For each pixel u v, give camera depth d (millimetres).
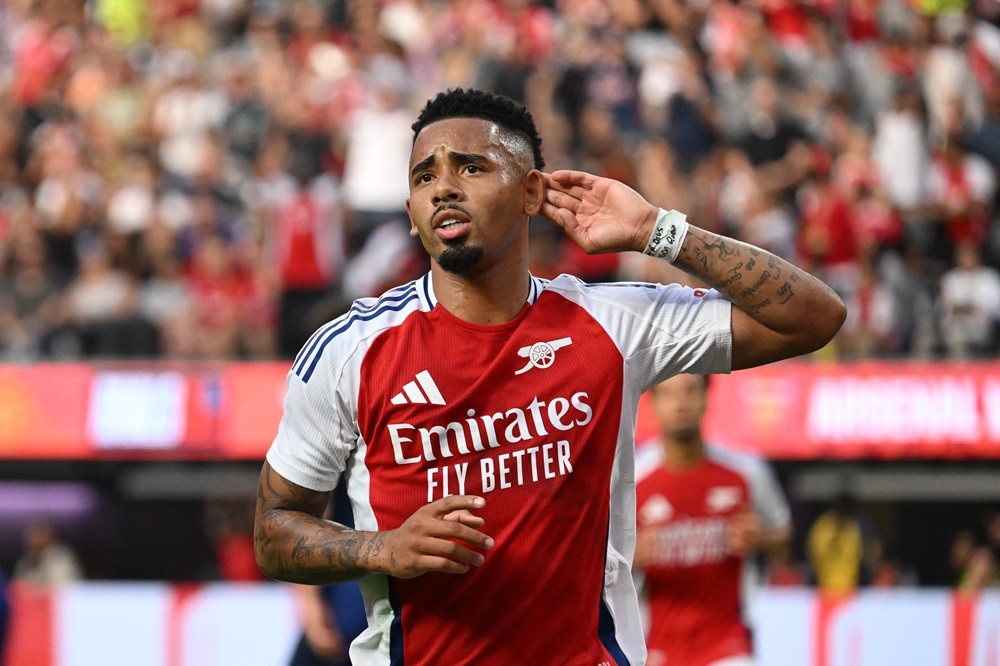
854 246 39656
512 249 10281
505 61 44281
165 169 41438
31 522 34062
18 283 38094
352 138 40562
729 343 10641
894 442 31703
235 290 37656
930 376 31781
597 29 46531
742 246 10508
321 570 9930
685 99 44188
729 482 22031
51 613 25641
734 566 22078
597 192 10633
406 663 10312
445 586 10109
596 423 10273
